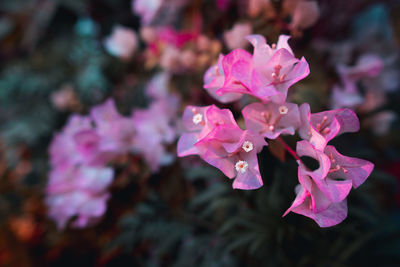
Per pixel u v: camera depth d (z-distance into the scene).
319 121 0.43
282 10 0.52
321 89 0.55
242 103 0.49
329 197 0.40
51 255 0.84
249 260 0.55
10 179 1.01
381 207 0.75
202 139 0.42
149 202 0.63
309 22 0.51
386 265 0.55
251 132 0.42
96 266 0.75
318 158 0.42
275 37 0.51
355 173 0.42
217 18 0.61
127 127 0.59
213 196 0.56
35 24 1.03
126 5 0.99
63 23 1.07
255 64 0.43
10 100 1.03
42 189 0.94
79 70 0.99
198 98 0.63
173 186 0.64
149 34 0.64
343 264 0.52
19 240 0.92
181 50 0.64
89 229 0.77
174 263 0.59
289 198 0.50
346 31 0.77
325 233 0.51
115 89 0.91
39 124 0.97
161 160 0.60
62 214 0.61
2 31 1.07
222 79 0.44
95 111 0.60
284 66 0.43
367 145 0.79
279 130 0.43
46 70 1.03
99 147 0.58
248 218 0.52
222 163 0.42
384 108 0.87
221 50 0.57
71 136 0.63
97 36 1.03
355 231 0.53
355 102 0.57
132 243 0.61
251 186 0.42
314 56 0.58
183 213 0.63
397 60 0.73
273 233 0.51
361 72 0.57
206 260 0.57
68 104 0.88
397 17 0.69
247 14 0.56
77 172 0.62
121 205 0.65
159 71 0.72
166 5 0.69
